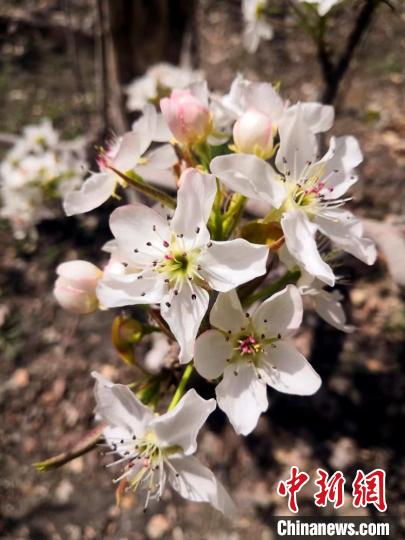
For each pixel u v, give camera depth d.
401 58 0.35
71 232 0.27
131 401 0.10
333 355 0.22
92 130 0.26
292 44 0.37
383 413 0.21
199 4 0.40
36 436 0.21
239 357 0.09
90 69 0.35
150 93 0.20
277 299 0.09
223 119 0.11
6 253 0.26
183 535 0.19
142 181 0.10
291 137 0.10
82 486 0.20
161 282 0.09
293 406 0.21
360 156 0.10
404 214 0.26
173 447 0.10
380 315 0.23
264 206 0.15
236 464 0.20
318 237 0.12
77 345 0.23
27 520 0.19
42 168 0.23
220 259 0.09
